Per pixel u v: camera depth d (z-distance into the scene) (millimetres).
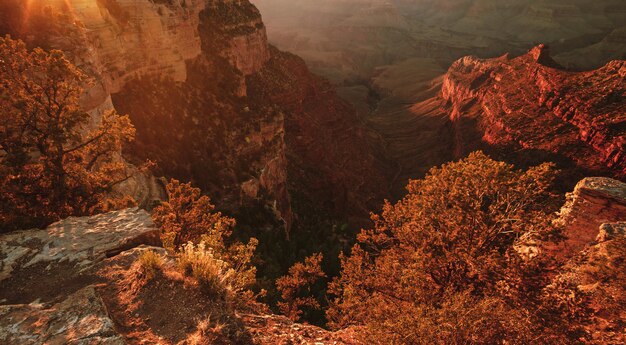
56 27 26297
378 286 14758
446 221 15133
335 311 16453
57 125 14766
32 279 8812
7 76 14430
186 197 20328
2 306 7492
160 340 7188
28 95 14766
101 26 42250
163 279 8672
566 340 9352
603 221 15977
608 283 10922
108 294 8297
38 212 13930
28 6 25031
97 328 6934
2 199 13219
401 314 9734
